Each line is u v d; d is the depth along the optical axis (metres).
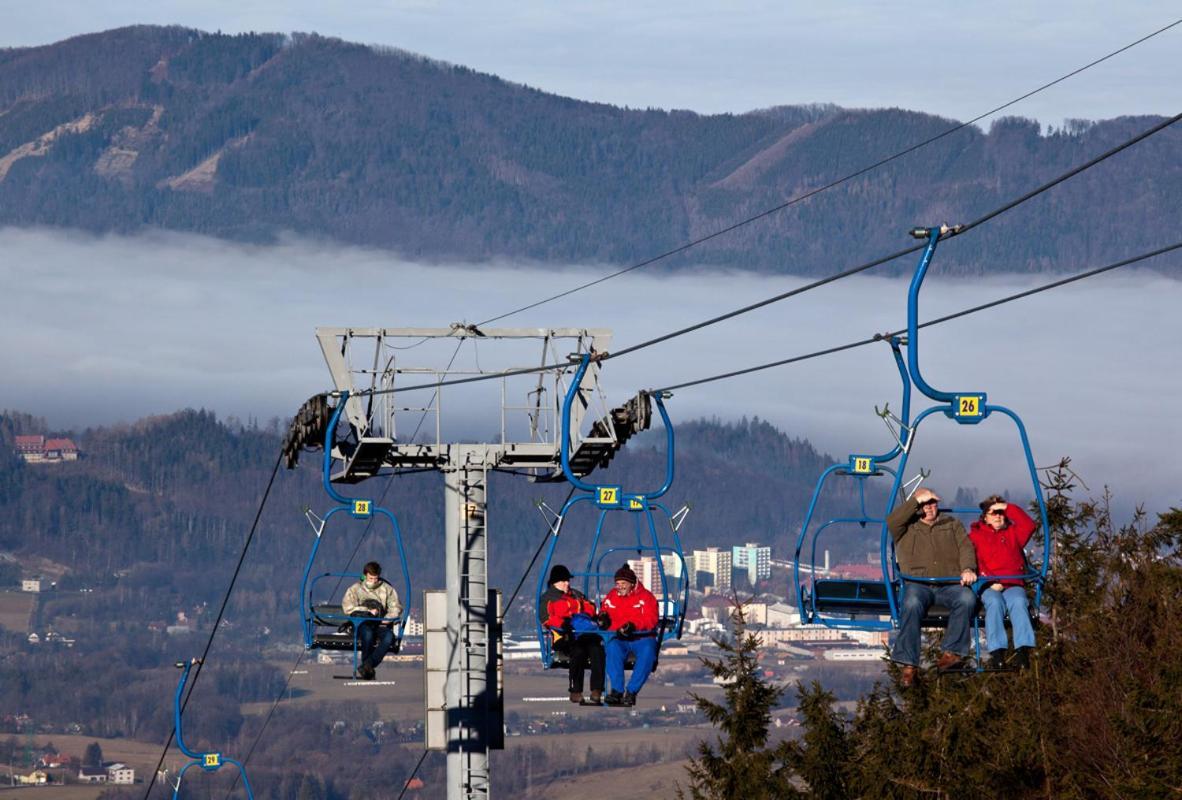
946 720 67.81
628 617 58.81
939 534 46.56
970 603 46.00
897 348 55.72
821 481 52.50
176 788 116.88
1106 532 77.19
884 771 70.31
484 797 92.81
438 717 93.69
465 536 95.00
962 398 45.41
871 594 53.75
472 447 95.56
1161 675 63.62
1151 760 59.19
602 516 63.62
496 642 94.56
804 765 75.00
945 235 44.41
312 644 74.75
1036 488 46.03
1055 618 73.25
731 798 75.62
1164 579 71.50
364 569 75.12
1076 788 62.28
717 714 77.56
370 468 97.19
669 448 64.62
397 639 74.75
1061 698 67.00
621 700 58.25
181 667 121.44
